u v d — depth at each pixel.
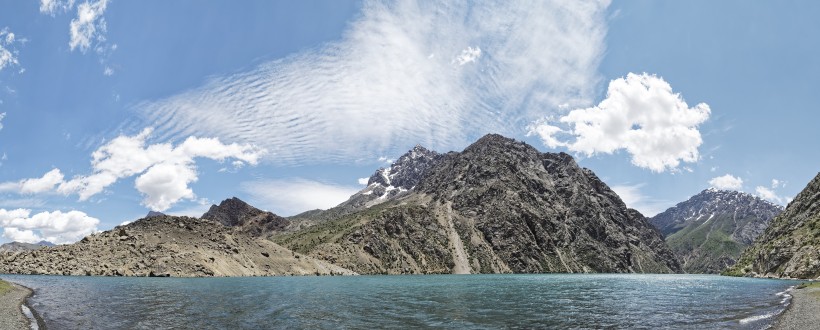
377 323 62.53
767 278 186.00
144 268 169.38
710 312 75.06
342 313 72.12
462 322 64.38
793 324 57.66
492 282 178.25
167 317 63.69
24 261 166.62
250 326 57.97
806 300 83.31
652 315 72.19
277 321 62.53
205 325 57.91
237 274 189.62
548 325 62.00
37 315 61.25
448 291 122.62
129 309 70.69
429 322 64.12
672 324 62.09
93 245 179.50
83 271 163.25
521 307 83.56
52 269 163.50
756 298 97.12
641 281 195.50
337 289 123.75
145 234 190.50
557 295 112.06
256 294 100.88
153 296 90.88
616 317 70.12
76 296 86.88
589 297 106.31
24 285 111.12
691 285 156.25
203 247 196.88
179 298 88.56
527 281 189.62
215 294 98.88
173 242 191.12
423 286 145.12
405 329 57.78
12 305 69.38
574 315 72.44
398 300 94.62
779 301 87.44
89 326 54.75
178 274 171.00
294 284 140.75
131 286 115.25
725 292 117.88
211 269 180.75
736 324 60.47
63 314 63.22
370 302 89.69
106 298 85.00
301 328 57.22
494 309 80.19
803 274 162.62
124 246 180.88
